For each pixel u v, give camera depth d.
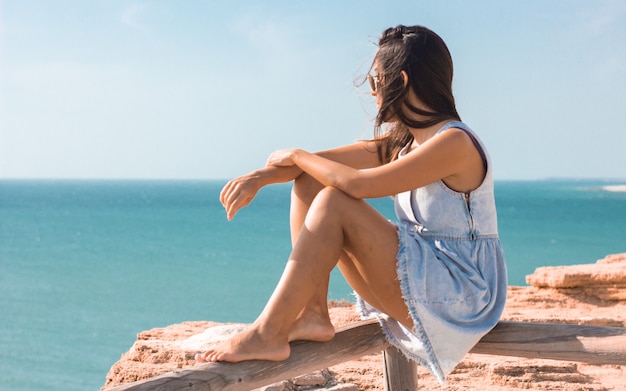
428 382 5.68
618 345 3.10
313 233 3.00
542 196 167.75
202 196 186.12
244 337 2.91
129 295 38.16
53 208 125.75
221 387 2.77
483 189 3.24
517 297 10.15
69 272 48.19
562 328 3.24
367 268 3.07
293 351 3.06
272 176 3.39
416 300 2.97
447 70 3.31
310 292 3.00
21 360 24.72
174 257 54.72
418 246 3.08
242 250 58.62
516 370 5.74
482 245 3.25
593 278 9.93
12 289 41.41
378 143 3.67
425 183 3.11
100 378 22.44
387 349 3.62
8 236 73.50
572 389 5.51
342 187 3.08
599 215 95.31
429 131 3.30
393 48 3.29
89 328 30.12
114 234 74.62
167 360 5.59
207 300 35.59
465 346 3.11
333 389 4.93
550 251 53.91
